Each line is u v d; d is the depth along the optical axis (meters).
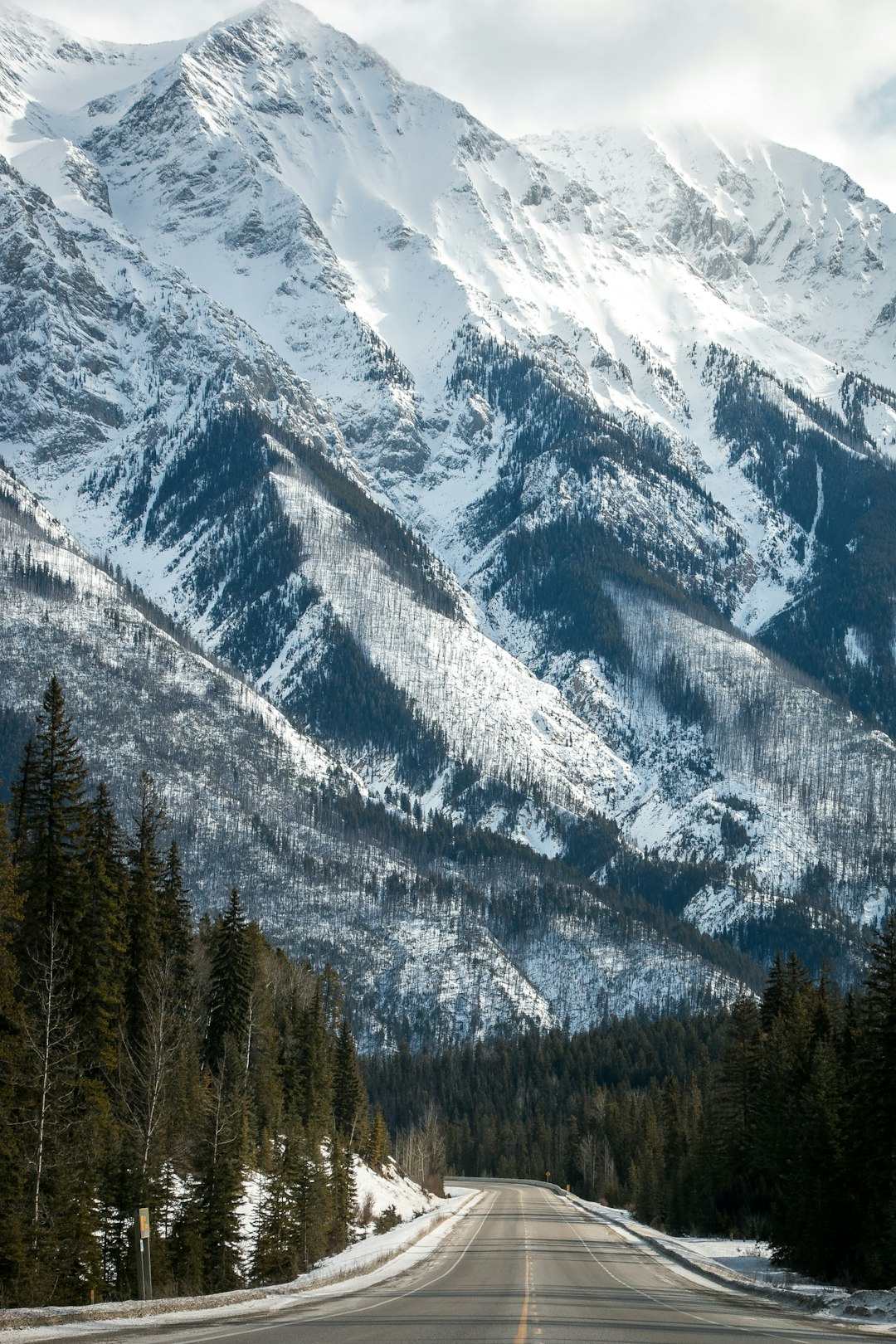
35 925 161.12
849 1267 148.75
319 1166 187.00
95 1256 120.62
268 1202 148.88
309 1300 107.19
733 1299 115.56
